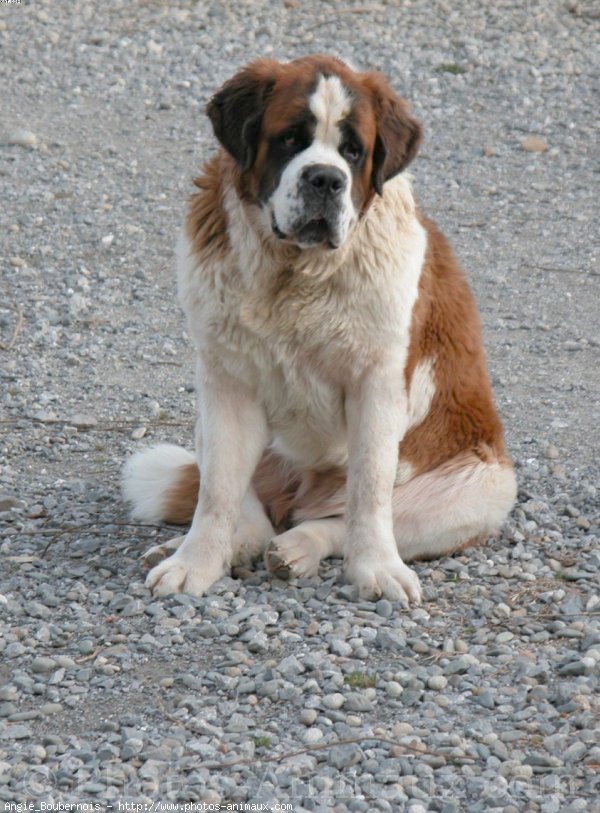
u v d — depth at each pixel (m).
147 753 7.80
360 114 9.56
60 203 19.75
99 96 23.58
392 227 9.95
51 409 14.16
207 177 10.26
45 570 10.47
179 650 9.08
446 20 27.30
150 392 14.70
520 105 23.72
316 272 9.71
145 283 17.69
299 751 7.82
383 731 8.04
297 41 26.05
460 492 10.78
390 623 9.45
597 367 15.47
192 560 10.02
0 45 25.38
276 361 10.07
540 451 13.19
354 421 10.20
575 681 8.65
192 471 11.28
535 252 18.91
